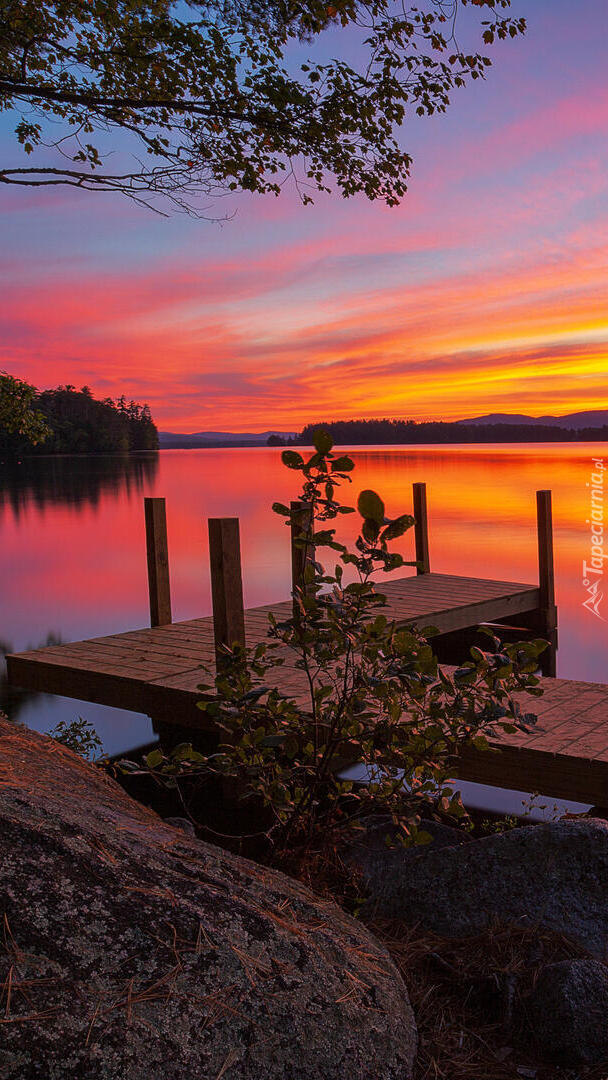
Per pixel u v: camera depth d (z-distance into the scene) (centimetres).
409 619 770
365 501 275
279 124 588
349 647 275
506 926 248
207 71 557
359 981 172
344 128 595
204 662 599
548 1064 201
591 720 441
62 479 5225
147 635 714
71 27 579
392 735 288
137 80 578
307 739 321
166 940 150
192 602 1387
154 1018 137
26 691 830
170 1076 131
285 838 302
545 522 967
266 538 2266
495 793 531
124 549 2125
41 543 2256
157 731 679
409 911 264
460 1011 218
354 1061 155
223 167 619
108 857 162
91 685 584
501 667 266
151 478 5272
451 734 279
